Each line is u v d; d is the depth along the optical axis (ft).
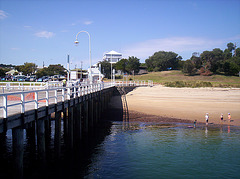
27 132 69.72
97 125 87.15
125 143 65.16
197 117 98.68
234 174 46.37
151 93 170.71
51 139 67.72
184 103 130.62
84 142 66.13
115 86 166.71
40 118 39.63
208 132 76.89
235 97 149.79
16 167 31.71
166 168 48.67
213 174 46.34
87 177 43.60
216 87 198.29
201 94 163.73
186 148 61.00
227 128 82.38
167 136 72.18
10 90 97.45
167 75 343.05
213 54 350.23
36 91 35.73
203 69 342.03
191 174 46.14
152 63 415.64
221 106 121.70
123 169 47.70
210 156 55.52
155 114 104.53
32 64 341.62
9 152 55.36
